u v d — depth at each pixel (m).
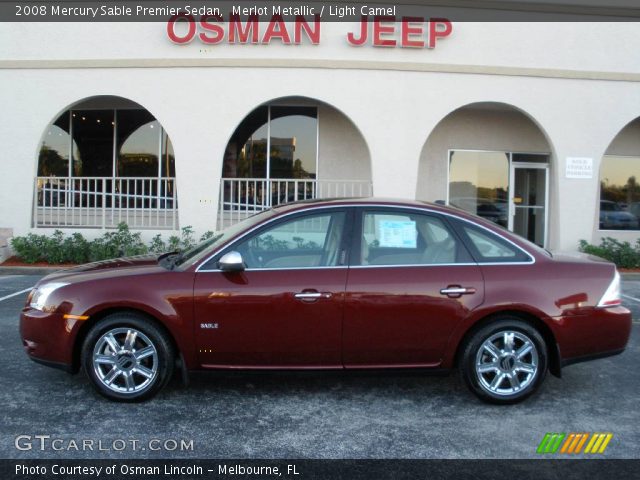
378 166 11.46
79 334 4.38
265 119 13.05
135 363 4.35
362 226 4.50
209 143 11.45
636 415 4.31
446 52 11.47
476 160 13.25
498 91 11.62
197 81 11.40
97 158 13.61
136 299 4.27
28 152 11.66
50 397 4.51
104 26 11.41
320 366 4.36
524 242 4.57
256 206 11.80
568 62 11.73
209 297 4.27
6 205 11.70
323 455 3.62
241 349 4.30
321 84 11.36
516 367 4.38
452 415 4.26
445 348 4.34
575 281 4.41
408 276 4.34
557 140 11.84
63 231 11.71
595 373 5.30
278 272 4.34
